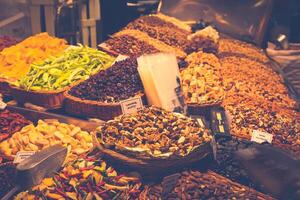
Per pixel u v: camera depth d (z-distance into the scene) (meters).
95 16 3.13
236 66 2.73
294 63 3.18
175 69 2.11
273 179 1.76
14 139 2.03
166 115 1.88
